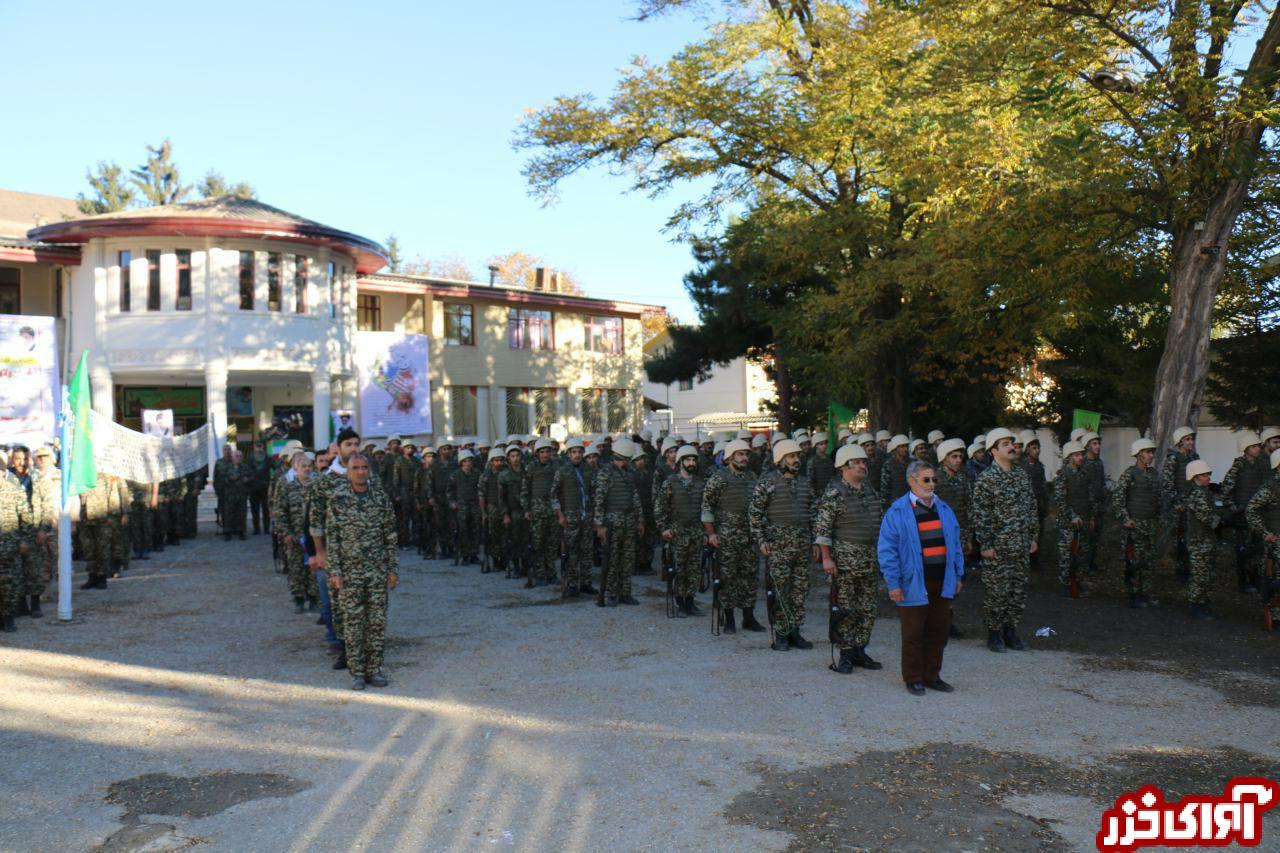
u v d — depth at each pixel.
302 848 4.87
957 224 16.95
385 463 20.38
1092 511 13.76
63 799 5.55
